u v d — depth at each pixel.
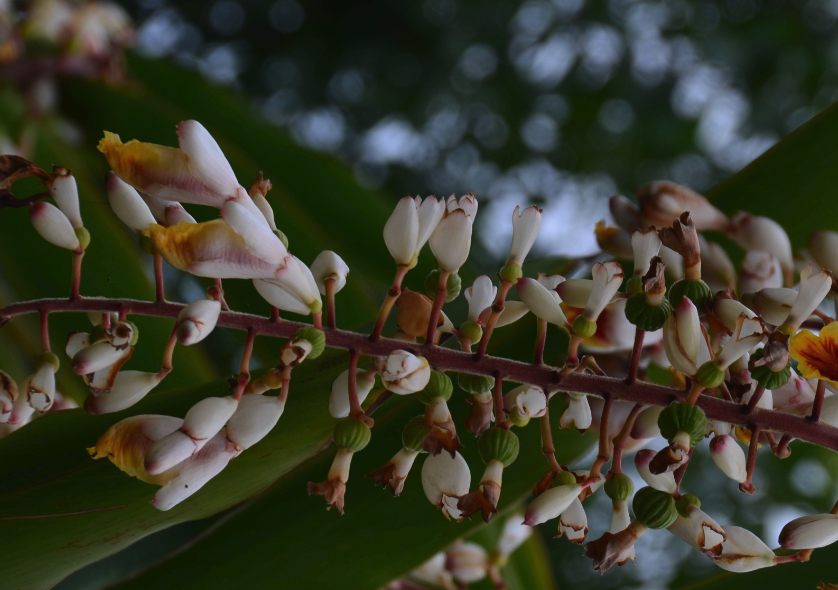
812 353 0.70
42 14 1.04
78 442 0.76
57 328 0.88
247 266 0.69
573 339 0.71
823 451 1.63
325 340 0.71
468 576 0.93
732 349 0.69
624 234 0.81
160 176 0.69
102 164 1.04
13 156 0.71
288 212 1.00
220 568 0.79
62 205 0.71
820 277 0.70
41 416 0.77
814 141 0.89
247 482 0.76
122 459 0.69
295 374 0.77
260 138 1.11
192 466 0.69
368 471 0.81
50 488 0.75
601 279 0.71
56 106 1.04
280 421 0.76
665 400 0.71
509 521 0.94
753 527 1.70
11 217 0.89
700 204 0.80
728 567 0.70
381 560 0.80
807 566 0.81
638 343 0.71
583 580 1.78
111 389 0.69
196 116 1.11
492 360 0.71
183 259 0.68
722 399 0.72
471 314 0.74
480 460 0.81
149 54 1.15
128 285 0.90
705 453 1.74
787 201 0.88
